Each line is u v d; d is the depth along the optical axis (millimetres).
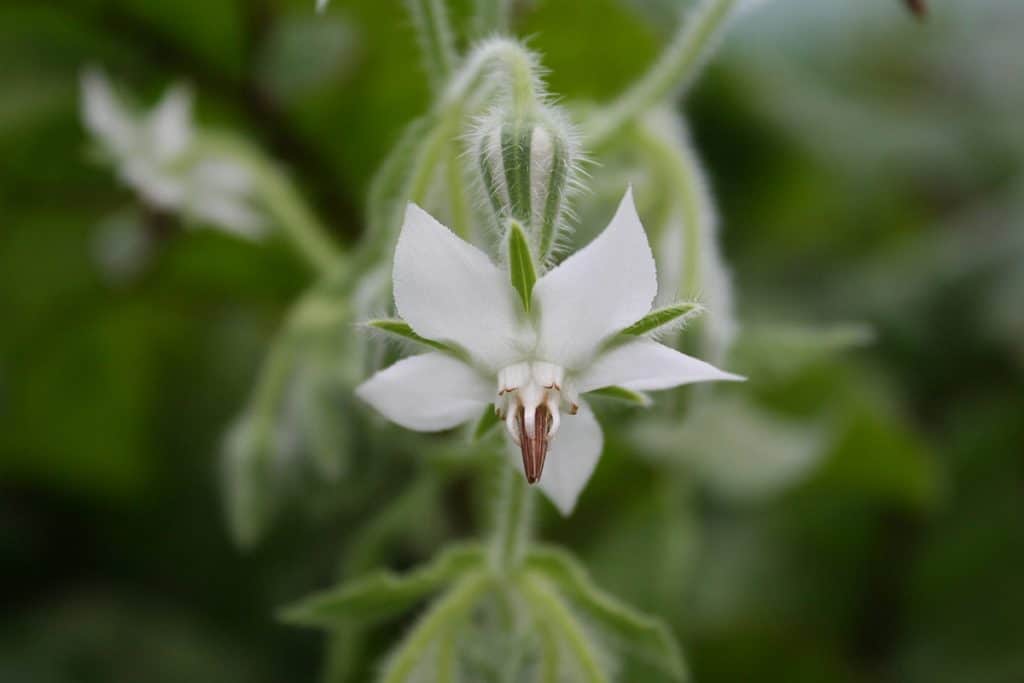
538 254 219
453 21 266
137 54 315
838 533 331
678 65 248
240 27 306
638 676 282
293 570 311
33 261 331
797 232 372
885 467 322
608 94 298
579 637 234
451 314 216
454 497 289
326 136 313
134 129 286
